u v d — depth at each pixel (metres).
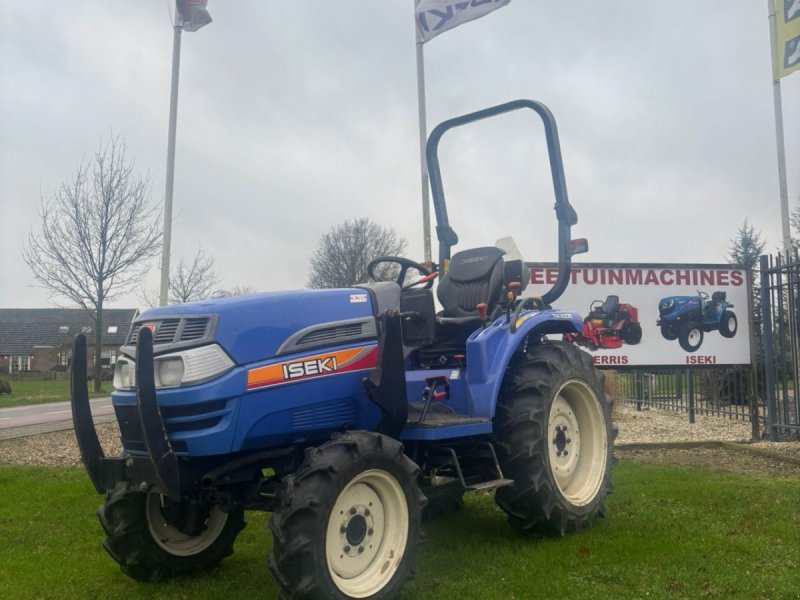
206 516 4.39
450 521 5.42
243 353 3.77
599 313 9.90
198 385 3.64
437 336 5.15
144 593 4.12
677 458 8.16
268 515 5.91
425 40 10.25
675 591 3.83
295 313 4.02
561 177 5.35
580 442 5.37
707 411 11.76
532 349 5.29
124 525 4.11
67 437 10.66
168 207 11.30
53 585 4.23
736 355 9.95
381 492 3.85
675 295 9.98
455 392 4.75
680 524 5.05
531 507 4.70
